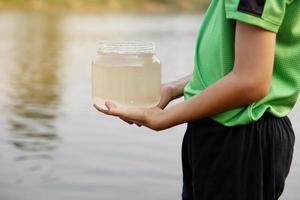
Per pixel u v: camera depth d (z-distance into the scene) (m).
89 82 13.88
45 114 9.72
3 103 10.84
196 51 2.23
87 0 65.25
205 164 2.15
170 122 2.10
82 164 6.60
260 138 2.10
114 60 2.11
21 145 7.50
